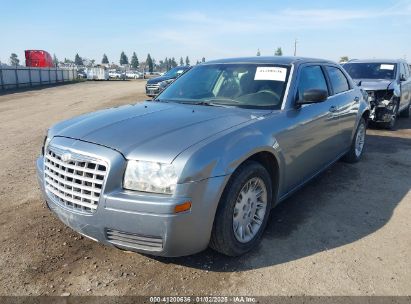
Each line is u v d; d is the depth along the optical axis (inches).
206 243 114.7
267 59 177.5
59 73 1792.6
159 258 128.2
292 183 157.5
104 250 133.5
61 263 125.5
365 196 186.1
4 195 185.3
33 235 143.7
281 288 113.0
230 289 112.4
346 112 207.0
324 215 163.5
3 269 122.0
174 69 774.5
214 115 138.0
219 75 173.8
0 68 1243.2
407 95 420.8
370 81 369.4
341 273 120.6
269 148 131.7
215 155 111.8
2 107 649.0
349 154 235.6
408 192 192.1
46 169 127.0
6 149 291.7
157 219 104.3
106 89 1187.3
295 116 152.1
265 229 149.9
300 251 133.8
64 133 126.8
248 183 126.4
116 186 108.9
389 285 114.7
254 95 157.0
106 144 114.1
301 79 167.2
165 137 115.9
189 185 105.8
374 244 139.2
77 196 113.7
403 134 346.3
